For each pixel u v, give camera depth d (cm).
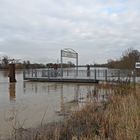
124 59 3812
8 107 1146
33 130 742
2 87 2164
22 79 3291
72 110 1041
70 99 1403
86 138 552
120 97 977
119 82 1329
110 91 1241
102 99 1112
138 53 4269
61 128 688
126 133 535
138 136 519
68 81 2820
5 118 914
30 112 1033
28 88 2083
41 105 1205
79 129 679
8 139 671
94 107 900
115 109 771
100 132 593
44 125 805
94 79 2677
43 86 2281
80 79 2758
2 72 6128
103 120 682
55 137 584
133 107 714
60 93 1716
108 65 5712
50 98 1459
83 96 1499
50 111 1052
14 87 2172
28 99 1416
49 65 5094
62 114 984
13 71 2795
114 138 537
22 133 709
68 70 3031
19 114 991
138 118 611
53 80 2906
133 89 1121
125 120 616
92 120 741
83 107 924
